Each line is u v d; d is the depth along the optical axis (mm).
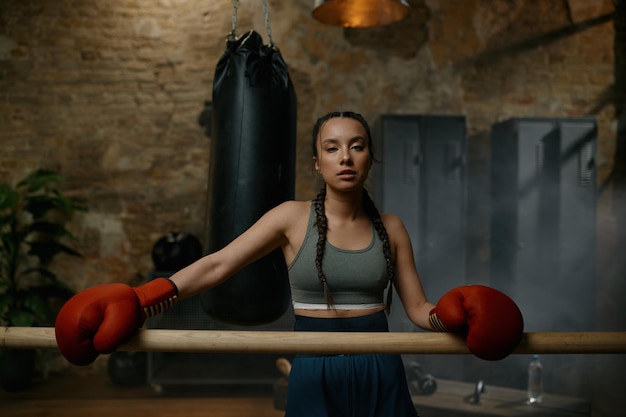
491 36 4578
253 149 1985
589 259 4055
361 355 1405
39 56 4418
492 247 4469
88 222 4430
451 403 3254
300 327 1442
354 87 4531
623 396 3719
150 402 3674
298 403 1385
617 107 4570
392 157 4059
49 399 3730
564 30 4582
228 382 3838
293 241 1452
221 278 1405
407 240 1534
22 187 4375
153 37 4465
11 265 4004
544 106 4570
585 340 1340
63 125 4430
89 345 1245
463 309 1310
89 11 4445
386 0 2576
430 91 4547
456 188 4070
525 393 3439
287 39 4508
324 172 1419
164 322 3850
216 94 2072
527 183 4070
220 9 4473
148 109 4469
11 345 1376
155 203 4473
